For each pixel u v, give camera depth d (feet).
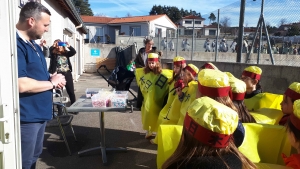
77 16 38.19
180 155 4.59
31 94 8.00
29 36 8.08
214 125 4.23
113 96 11.97
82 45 59.47
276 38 22.71
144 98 14.14
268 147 7.18
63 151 13.65
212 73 6.70
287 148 7.12
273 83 21.02
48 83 8.20
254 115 8.86
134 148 14.12
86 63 61.87
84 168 11.89
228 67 25.25
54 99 17.97
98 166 12.08
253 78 11.02
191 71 11.30
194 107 4.50
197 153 4.36
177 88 10.90
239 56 25.07
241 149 6.88
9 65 4.84
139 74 14.53
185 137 4.63
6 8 4.72
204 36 35.96
